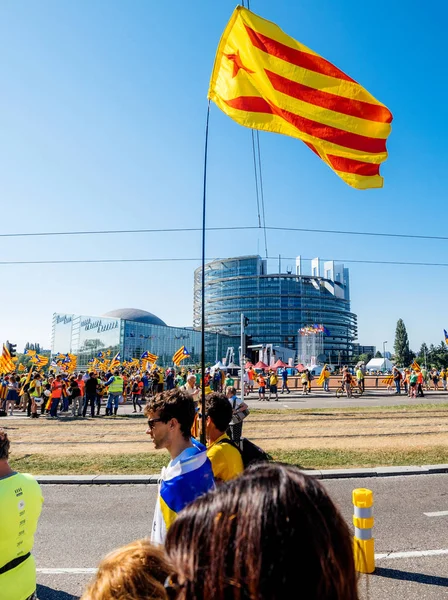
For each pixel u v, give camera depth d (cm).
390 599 409
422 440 1188
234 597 77
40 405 1997
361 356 15425
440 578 450
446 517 631
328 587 79
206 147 523
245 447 399
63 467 930
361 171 661
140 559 123
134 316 14850
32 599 251
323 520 83
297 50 658
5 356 2211
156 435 274
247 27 662
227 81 694
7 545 239
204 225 500
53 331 13300
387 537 558
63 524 620
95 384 1934
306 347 10481
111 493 779
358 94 648
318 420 1581
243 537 79
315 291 15362
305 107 656
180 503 238
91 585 123
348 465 916
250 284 15125
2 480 245
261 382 2611
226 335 14512
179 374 2900
